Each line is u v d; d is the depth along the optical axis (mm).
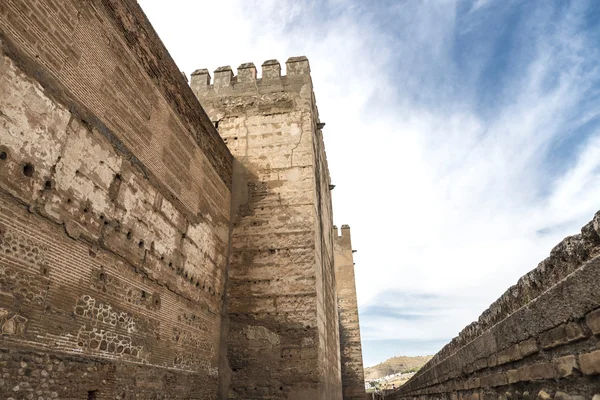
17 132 5387
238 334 11906
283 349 11641
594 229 2656
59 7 6352
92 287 6531
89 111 6844
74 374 5949
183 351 9398
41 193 5703
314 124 16094
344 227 34500
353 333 31125
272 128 14789
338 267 33312
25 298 5293
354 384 29641
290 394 11125
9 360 4969
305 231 13047
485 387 5023
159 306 8500
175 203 9617
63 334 5844
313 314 11969
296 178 13859
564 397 3047
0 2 5312
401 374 87312
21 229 5344
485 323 5000
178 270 9500
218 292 11961
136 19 8531
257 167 14211
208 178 11914
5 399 4875
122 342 7137
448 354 7281
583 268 2709
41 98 5832
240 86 15695
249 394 11219
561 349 3070
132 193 7887
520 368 3848
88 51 6949
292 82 15438
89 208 6637
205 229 11328
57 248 5902
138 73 8477
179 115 10258
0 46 5230
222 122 15195
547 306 3223
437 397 8531
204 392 10320
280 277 12523
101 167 7031
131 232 7734
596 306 2568
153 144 8844
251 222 13383
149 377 7828
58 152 6070
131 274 7617
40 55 5891
